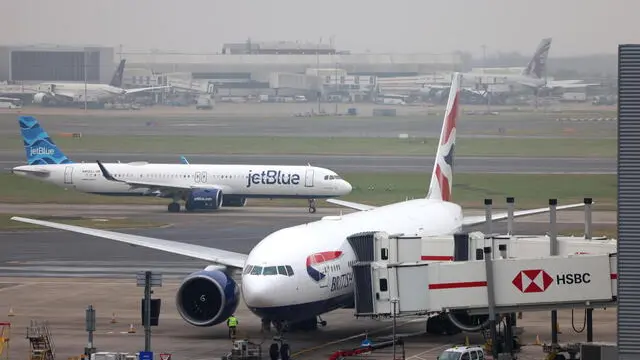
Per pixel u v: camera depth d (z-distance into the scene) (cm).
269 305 18912
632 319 15788
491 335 19250
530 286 19175
